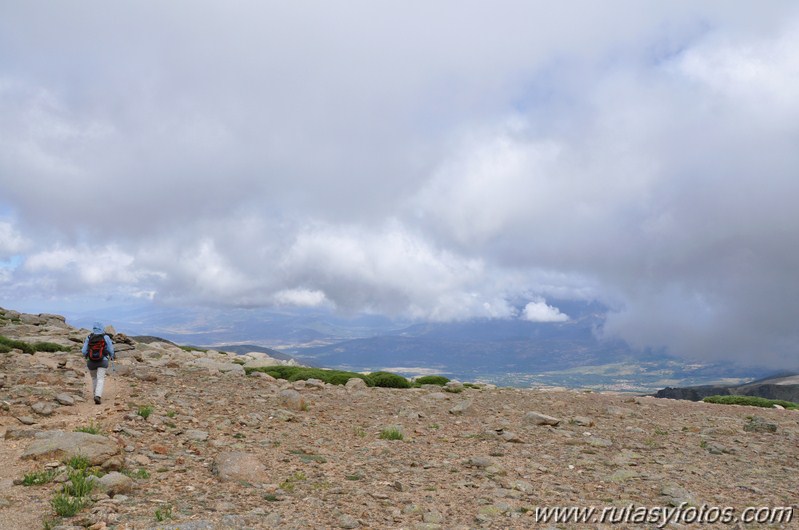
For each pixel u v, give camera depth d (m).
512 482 10.65
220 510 8.17
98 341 17.58
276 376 33.78
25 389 17.62
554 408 24.30
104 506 7.91
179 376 25.36
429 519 8.19
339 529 7.61
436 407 22.86
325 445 14.31
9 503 7.89
